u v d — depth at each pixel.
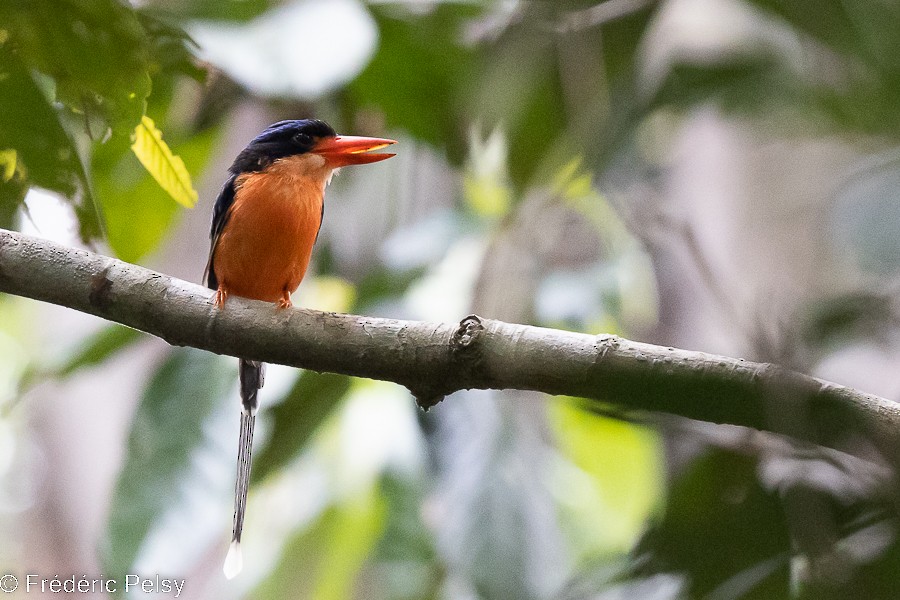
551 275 10.19
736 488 5.64
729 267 8.86
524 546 8.58
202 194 14.16
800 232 8.71
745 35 8.31
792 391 4.96
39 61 5.22
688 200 9.29
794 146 8.78
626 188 8.94
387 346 5.66
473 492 8.80
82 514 17.41
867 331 6.01
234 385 9.34
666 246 9.38
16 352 17.61
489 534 8.61
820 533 4.75
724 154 9.29
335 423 10.43
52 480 17.42
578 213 10.93
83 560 17.44
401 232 10.79
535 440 9.26
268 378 9.46
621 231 10.58
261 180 8.74
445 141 10.46
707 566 5.21
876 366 7.05
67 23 5.04
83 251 6.06
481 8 9.80
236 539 8.64
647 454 11.12
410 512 9.56
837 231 7.66
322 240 11.74
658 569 5.34
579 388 5.38
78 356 9.80
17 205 6.06
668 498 5.73
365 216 12.14
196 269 14.22
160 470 8.93
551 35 9.36
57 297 6.00
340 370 5.81
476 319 5.58
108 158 8.52
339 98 10.70
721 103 8.30
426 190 12.74
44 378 9.78
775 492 5.22
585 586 5.59
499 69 9.53
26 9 4.95
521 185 9.96
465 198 11.64
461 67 9.78
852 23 6.47
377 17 9.62
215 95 9.34
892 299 5.95
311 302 11.00
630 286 10.22
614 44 9.20
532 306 9.86
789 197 8.86
